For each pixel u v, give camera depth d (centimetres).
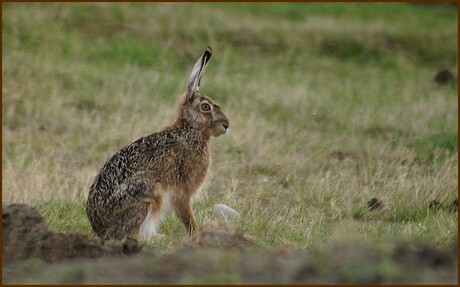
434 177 4084
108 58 6719
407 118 5531
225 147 4716
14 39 6519
